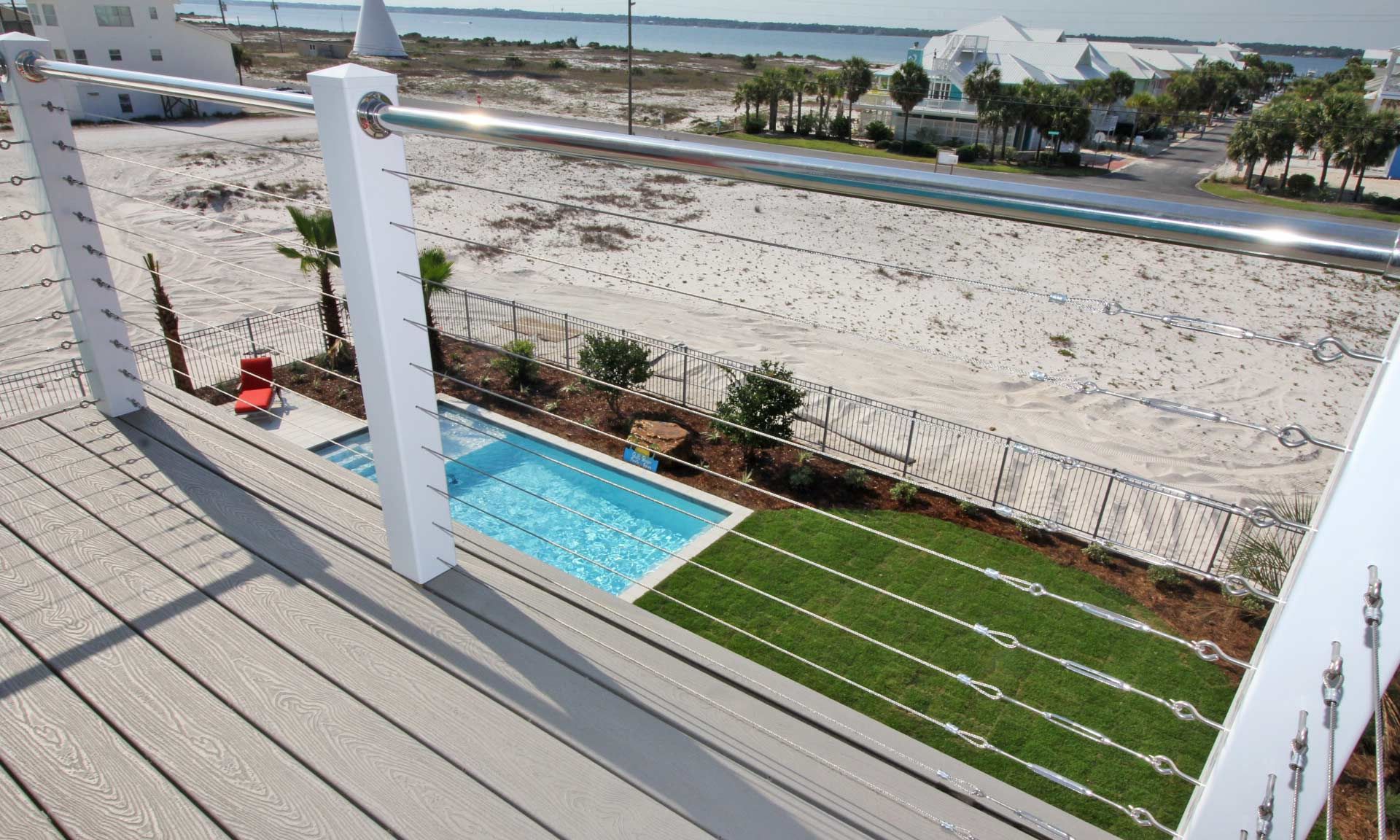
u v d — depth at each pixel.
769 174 1.33
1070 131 42.50
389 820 1.71
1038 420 14.95
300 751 1.88
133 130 35.91
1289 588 1.10
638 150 1.44
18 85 2.79
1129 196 1.13
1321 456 14.23
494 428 13.44
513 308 15.26
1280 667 1.12
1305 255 1.00
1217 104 67.50
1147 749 8.30
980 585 10.49
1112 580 10.73
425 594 2.37
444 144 36.31
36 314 16.56
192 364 14.33
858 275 22.47
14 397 12.76
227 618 2.29
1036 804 1.67
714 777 1.79
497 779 1.80
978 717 8.56
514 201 28.02
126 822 1.73
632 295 20.02
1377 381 0.98
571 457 12.76
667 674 2.07
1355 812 6.77
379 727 1.93
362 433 12.57
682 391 14.97
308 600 2.35
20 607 2.34
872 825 1.68
